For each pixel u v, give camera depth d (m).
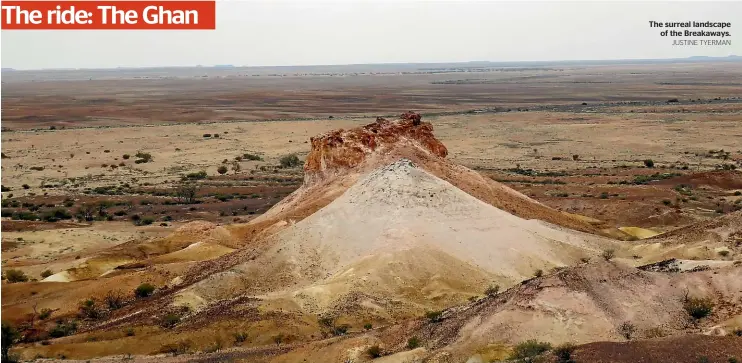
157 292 50.59
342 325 39.84
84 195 104.75
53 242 73.31
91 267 59.47
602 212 82.94
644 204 83.69
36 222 84.69
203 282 48.53
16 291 51.06
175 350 36.97
